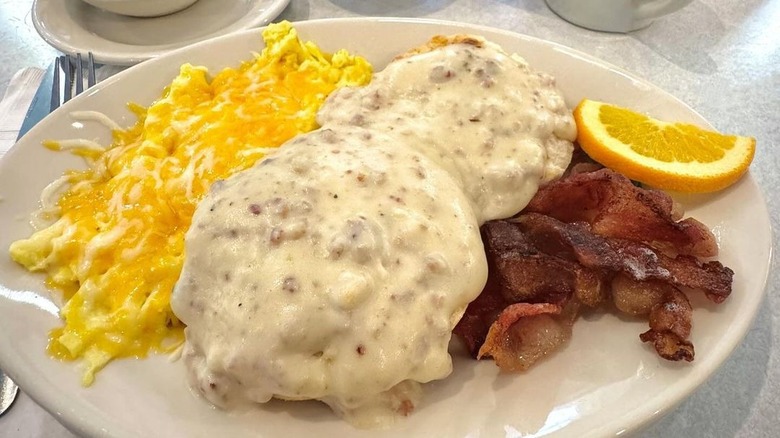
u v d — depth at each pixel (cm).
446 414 18
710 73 33
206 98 28
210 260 19
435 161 23
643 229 21
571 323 20
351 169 20
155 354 20
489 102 24
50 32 33
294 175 20
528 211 23
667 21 36
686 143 24
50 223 24
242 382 17
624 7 34
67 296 22
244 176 21
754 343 22
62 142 25
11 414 20
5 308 21
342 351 17
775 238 25
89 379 19
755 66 33
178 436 17
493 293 21
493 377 19
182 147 25
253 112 26
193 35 34
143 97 27
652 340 19
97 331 20
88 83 30
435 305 18
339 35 30
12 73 35
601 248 20
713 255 21
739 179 23
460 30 29
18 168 24
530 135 24
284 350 17
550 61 28
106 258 22
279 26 29
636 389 18
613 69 27
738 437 20
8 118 30
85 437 17
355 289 17
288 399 18
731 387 21
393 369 17
